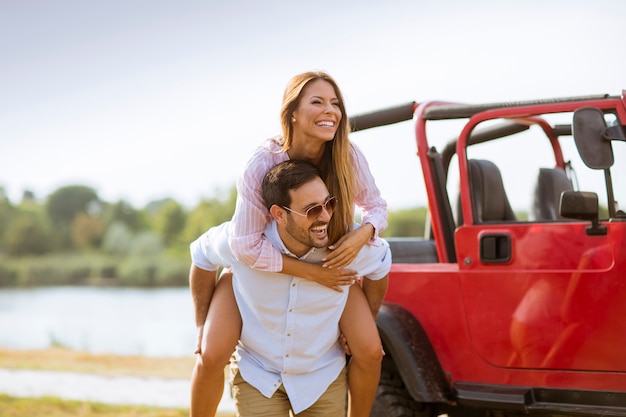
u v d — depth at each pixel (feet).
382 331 15.38
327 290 11.92
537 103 15.28
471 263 15.33
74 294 141.38
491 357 15.12
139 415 22.03
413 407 15.66
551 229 14.65
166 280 182.70
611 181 14.51
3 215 225.15
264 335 12.17
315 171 11.58
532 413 14.87
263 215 11.93
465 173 15.64
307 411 12.42
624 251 14.03
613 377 14.15
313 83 11.89
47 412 22.47
